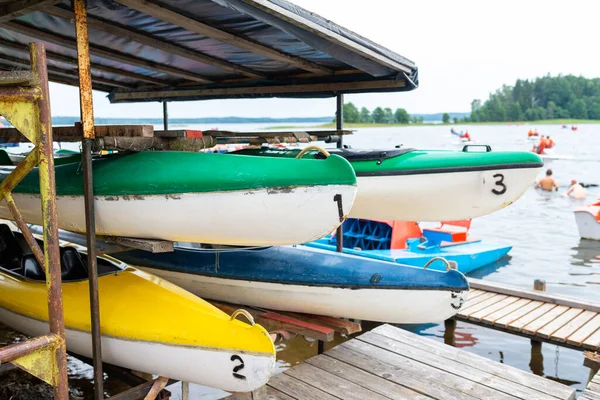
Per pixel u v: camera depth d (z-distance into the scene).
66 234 6.00
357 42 4.76
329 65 6.00
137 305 4.00
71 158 4.89
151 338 3.78
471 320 6.47
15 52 6.14
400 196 5.45
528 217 16.33
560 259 11.33
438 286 4.46
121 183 3.98
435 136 99.75
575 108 160.12
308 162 3.65
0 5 4.03
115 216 4.08
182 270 5.17
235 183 3.70
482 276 9.96
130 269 4.56
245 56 5.67
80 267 4.71
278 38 4.70
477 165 5.08
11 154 6.81
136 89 8.45
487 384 4.35
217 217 3.82
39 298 4.29
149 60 6.18
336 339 7.11
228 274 4.94
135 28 4.66
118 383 5.47
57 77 7.61
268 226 3.79
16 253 5.45
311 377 4.46
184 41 5.07
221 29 4.42
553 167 30.55
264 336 3.47
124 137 3.74
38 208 4.51
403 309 4.61
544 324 6.18
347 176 3.53
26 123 2.75
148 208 3.94
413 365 4.68
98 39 5.20
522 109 165.00
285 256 4.96
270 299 4.93
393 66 5.41
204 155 3.97
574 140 74.25
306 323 4.81
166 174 3.90
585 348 5.64
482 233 14.12
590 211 13.08
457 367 4.65
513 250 12.12
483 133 112.81
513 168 5.02
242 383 3.57
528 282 9.64
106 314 3.98
